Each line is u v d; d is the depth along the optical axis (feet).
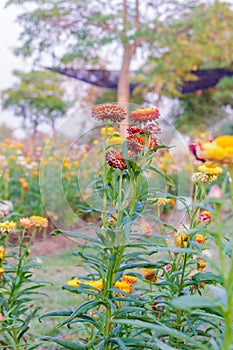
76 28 32.89
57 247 15.83
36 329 8.63
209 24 33.53
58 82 35.09
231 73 34.32
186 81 34.60
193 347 5.25
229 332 3.45
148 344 4.99
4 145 22.88
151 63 33.99
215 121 36.04
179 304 3.34
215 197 3.77
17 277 6.84
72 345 5.25
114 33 32.68
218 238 3.67
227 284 3.56
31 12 33.06
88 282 5.75
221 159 3.55
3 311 6.75
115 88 34.04
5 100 34.27
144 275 6.33
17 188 20.58
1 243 7.50
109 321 5.29
